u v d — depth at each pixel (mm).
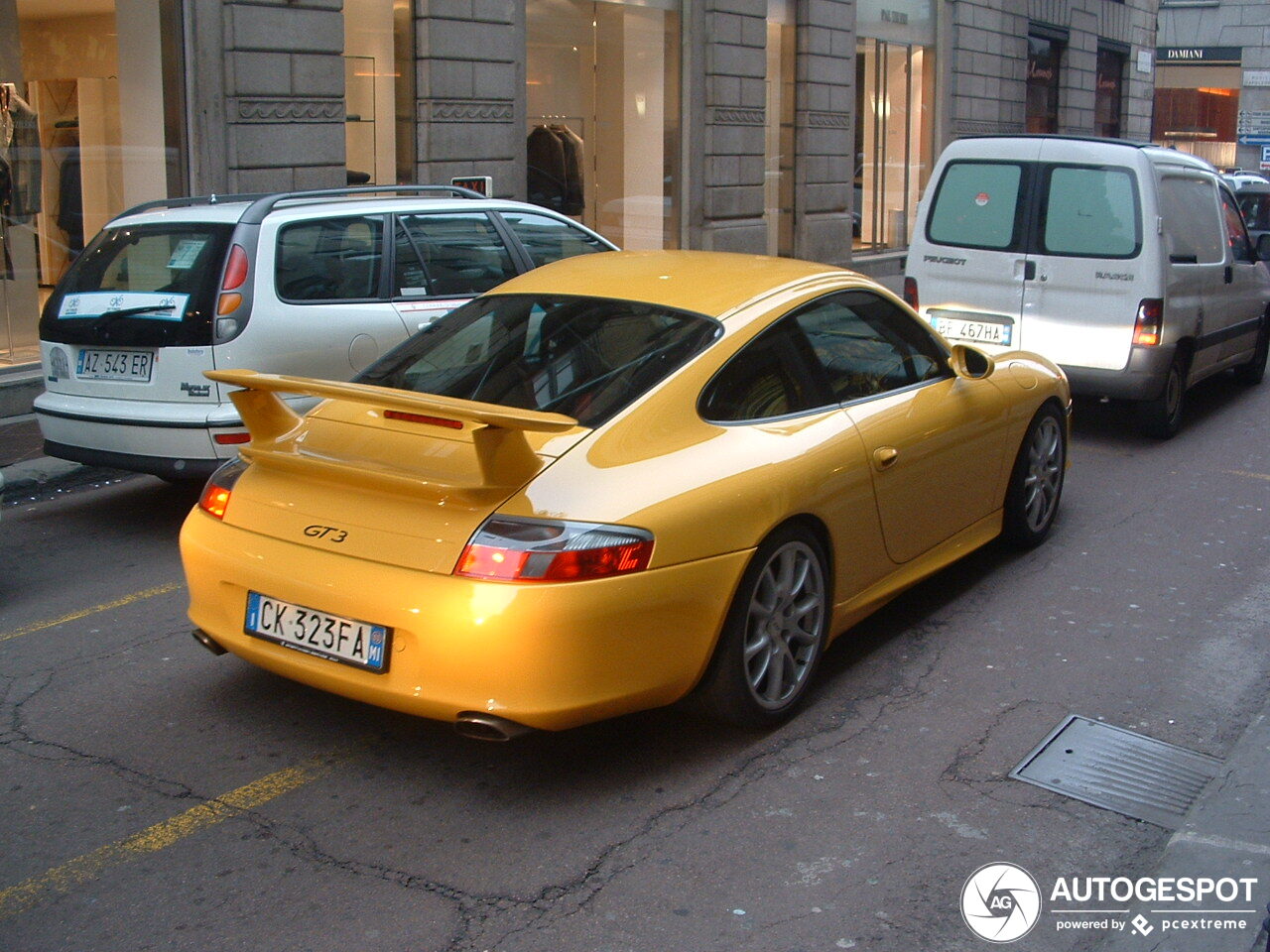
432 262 7441
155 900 3465
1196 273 9508
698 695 4297
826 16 19109
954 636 5441
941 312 9609
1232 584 6145
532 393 4367
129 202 11047
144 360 6562
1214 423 10148
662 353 4430
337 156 12336
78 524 7227
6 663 5137
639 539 3830
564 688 3723
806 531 4508
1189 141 53312
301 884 3549
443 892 3506
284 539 4082
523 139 14445
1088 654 5254
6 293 10320
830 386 4883
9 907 3428
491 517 3777
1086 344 9047
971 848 3754
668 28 16547
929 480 5297
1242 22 50562
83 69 10609
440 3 13133
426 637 3715
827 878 3590
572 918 3385
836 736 4484
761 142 18219
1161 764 4309
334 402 4496
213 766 4246
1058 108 28031
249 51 11430
